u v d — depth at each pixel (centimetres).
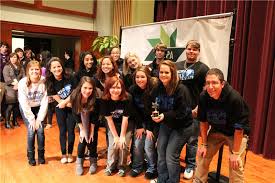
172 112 224
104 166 300
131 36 430
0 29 504
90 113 272
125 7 593
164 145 237
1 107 462
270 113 348
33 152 296
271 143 350
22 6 521
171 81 223
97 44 548
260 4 359
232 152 212
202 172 231
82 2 594
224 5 414
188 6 486
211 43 304
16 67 438
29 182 257
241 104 201
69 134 303
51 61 292
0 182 254
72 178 268
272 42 345
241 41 386
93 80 273
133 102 265
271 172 309
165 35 368
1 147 346
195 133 271
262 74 357
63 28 579
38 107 298
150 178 271
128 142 276
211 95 202
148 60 394
